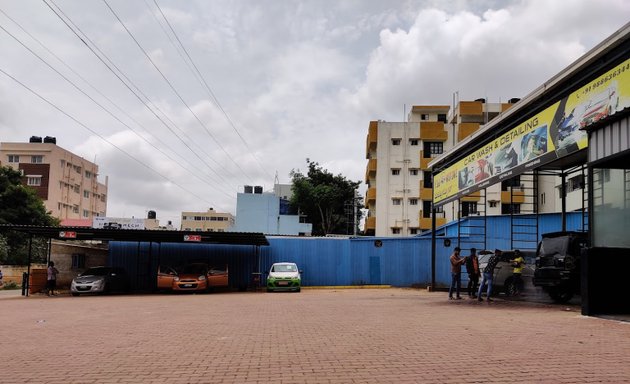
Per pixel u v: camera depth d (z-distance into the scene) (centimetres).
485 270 1706
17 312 1538
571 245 1617
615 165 1165
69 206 7450
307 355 724
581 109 1290
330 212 6244
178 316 1334
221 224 10600
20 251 4134
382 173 5294
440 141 5312
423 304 1638
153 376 607
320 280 3170
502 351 730
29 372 638
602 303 1167
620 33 1077
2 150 7069
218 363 677
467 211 5003
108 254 3081
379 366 641
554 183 4244
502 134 1773
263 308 1557
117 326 1120
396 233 5228
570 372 593
